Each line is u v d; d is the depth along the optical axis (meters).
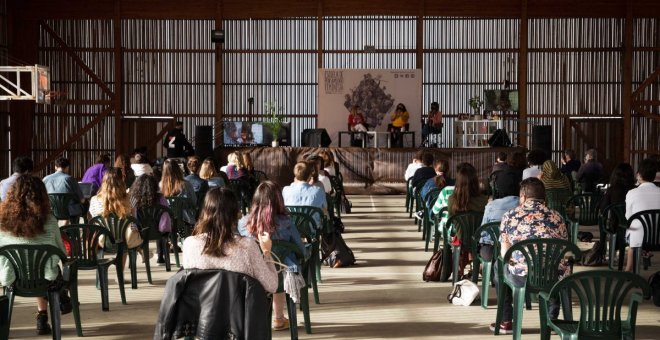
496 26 20.97
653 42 20.70
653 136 20.81
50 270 5.61
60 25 20.70
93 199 7.32
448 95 21.16
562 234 5.66
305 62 21.17
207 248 4.24
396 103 20.59
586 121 20.89
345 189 18.62
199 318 4.18
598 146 20.94
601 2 20.62
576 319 6.56
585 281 4.55
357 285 8.05
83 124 20.88
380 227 12.69
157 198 8.47
